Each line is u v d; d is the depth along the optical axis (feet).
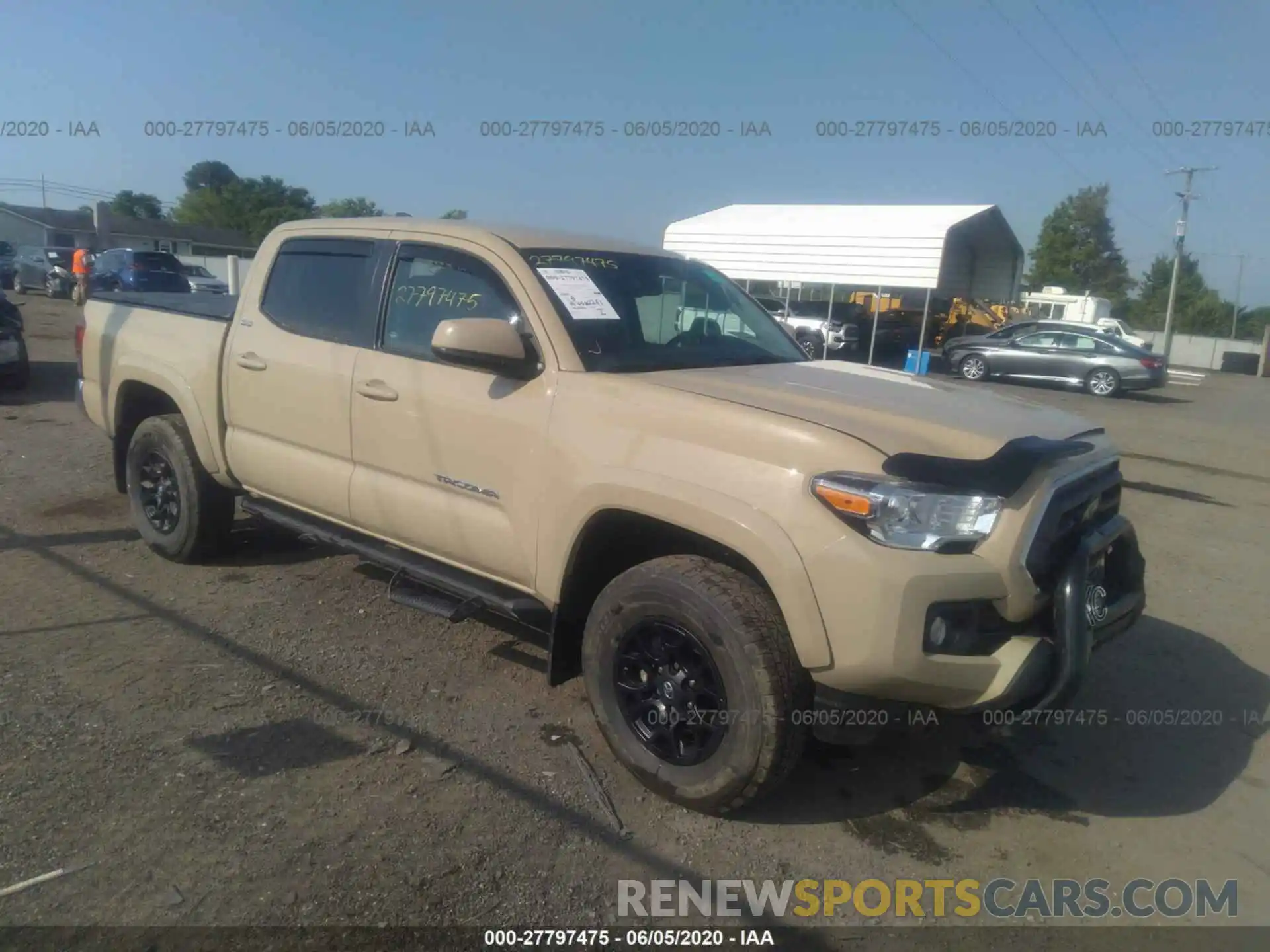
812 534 9.95
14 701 12.92
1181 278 261.65
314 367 14.93
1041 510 10.45
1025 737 13.92
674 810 11.38
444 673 14.58
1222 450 46.26
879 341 94.38
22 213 172.24
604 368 12.38
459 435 13.00
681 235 81.41
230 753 12.00
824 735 10.39
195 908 9.25
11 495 22.74
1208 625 19.30
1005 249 94.68
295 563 18.95
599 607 11.74
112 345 19.07
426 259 14.15
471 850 10.38
